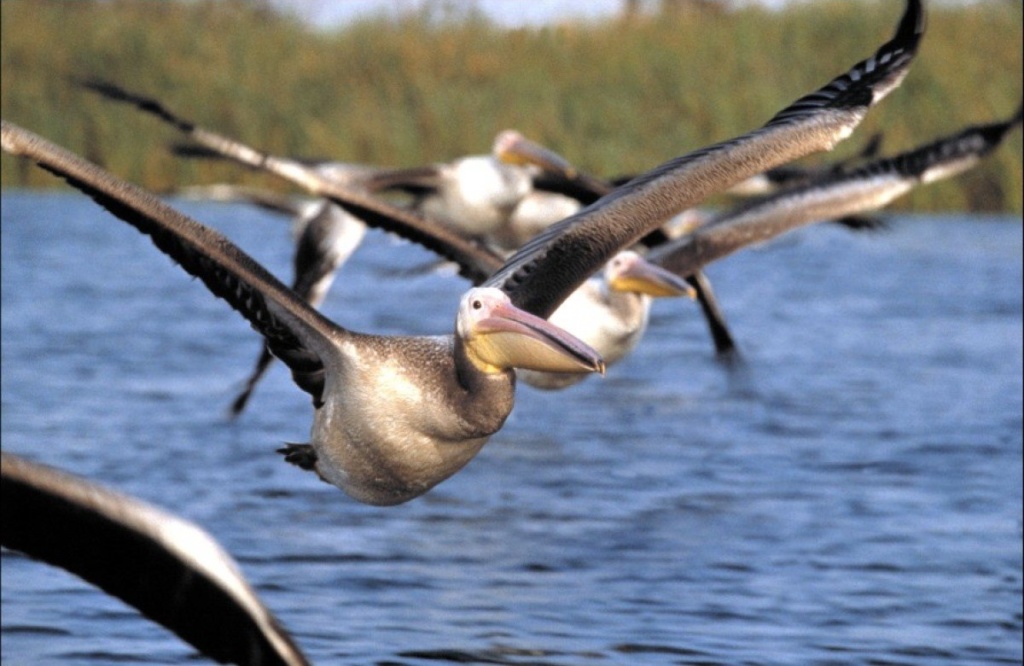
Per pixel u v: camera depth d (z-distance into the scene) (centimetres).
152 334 2152
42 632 1005
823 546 1218
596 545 1216
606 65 3725
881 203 1223
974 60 3509
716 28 3841
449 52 3831
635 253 1304
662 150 3553
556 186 1798
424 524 1273
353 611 1061
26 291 2511
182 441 1538
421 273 1717
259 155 1223
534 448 1555
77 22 3866
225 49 3866
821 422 1670
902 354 2080
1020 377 1923
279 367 1927
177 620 510
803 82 3650
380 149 3603
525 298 812
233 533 1238
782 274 2936
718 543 1223
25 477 504
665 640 1010
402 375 774
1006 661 990
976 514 1316
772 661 980
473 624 1034
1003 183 3444
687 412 1730
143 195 757
